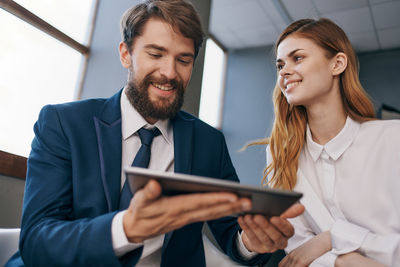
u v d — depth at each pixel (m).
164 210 0.60
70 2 2.80
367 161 1.33
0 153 1.88
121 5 2.84
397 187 1.24
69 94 2.73
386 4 4.62
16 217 1.97
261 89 6.36
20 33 2.39
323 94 1.41
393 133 1.32
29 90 2.46
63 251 0.71
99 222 0.72
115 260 0.68
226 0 5.00
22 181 2.02
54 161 0.95
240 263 1.20
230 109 6.55
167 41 1.03
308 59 1.39
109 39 2.79
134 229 0.66
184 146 1.14
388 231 1.24
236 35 6.18
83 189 0.93
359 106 1.46
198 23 1.08
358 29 5.32
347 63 1.45
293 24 1.50
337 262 1.14
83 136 1.00
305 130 1.53
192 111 2.77
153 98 1.07
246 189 0.55
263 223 0.74
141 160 1.02
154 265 1.00
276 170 1.54
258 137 6.12
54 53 2.63
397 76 5.71
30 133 2.46
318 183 1.44
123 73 2.64
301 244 1.27
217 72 6.59
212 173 1.21
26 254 0.78
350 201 1.32
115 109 1.09
